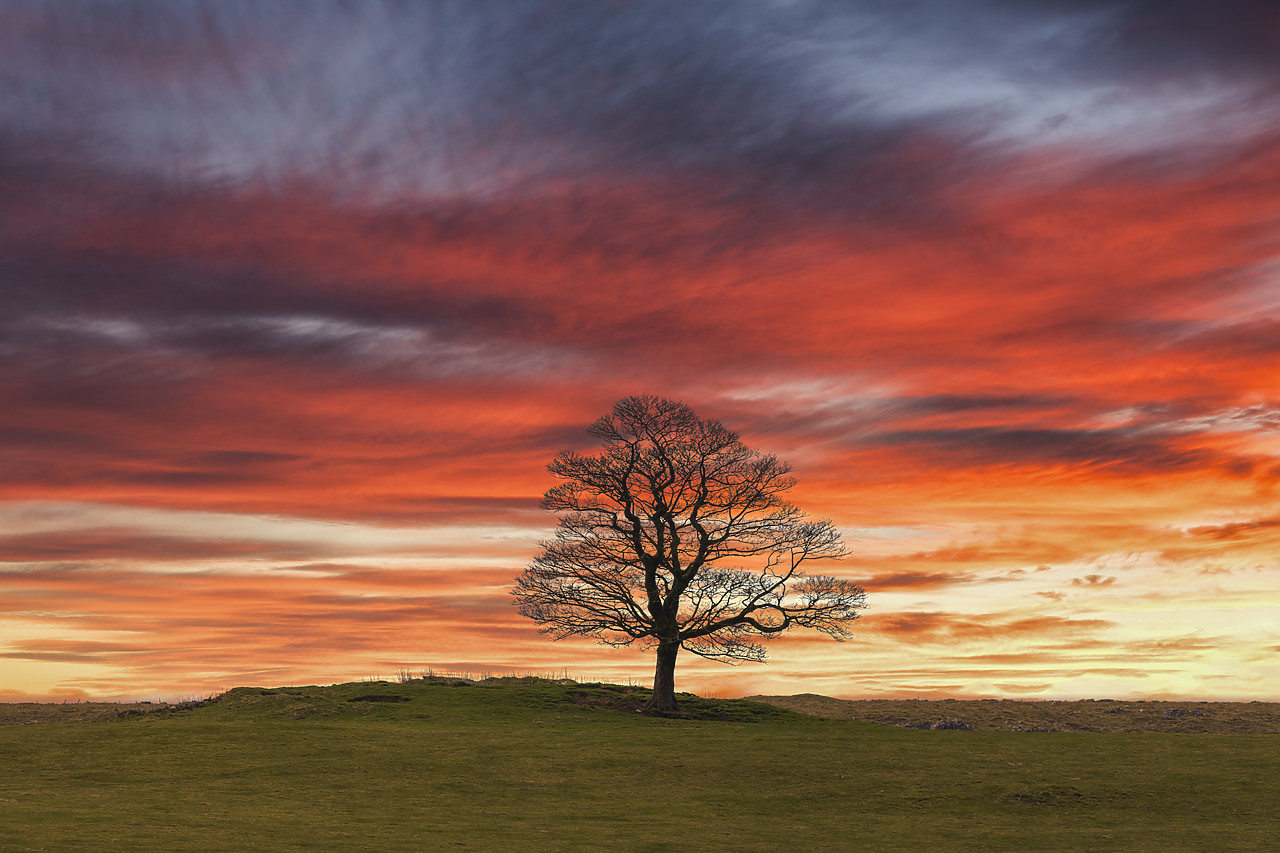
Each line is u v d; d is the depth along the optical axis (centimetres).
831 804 2886
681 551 5291
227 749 3544
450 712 4709
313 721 4366
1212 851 2302
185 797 2775
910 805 2869
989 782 3108
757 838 2436
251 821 2436
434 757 3478
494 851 2177
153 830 2247
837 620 5172
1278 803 2806
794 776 3238
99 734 3828
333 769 3256
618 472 5322
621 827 2550
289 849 2092
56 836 2112
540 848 2233
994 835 2495
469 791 3009
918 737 4034
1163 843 2391
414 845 2208
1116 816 2725
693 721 4803
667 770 3328
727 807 2847
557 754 3575
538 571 5309
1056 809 2814
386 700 4991
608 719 4647
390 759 3425
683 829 2539
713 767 3369
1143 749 3628
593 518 5341
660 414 5462
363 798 2858
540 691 5309
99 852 1959
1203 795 2911
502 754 3559
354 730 4034
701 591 5112
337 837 2264
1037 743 3819
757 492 5366
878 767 3356
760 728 4594
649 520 5366
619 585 5266
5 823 2258
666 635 5147
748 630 5194
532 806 2823
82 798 2712
